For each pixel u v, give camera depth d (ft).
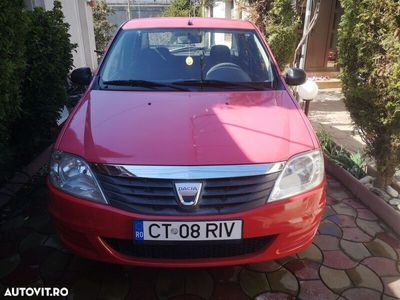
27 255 7.93
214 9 54.85
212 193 6.05
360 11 9.23
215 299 6.86
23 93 11.75
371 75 9.09
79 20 29.96
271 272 7.54
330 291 7.07
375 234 8.82
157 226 5.93
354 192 10.62
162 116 7.40
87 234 6.25
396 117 8.86
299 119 7.64
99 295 6.92
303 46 17.12
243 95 8.52
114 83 8.99
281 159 6.40
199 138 6.66
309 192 6.51
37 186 11.07
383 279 7.39
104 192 6.14
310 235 6.81
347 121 17.71
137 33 10.18
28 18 9.89
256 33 10.52
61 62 13.64
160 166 6.08
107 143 6.56
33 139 12.25
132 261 6.31
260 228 6.16
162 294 6.97
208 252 6.35
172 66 9.46
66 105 16.12
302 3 20.02
